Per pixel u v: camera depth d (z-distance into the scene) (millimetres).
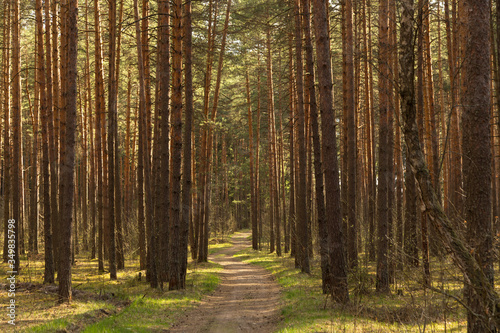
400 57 5227
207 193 27484
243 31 22078
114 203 18906
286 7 18359
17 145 17812
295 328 8312
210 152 27625
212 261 29047
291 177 26016
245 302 13297
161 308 11438
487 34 5984
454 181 18000
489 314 4688
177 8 14430
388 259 11773
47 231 14992
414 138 5199
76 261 23422
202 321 10305
